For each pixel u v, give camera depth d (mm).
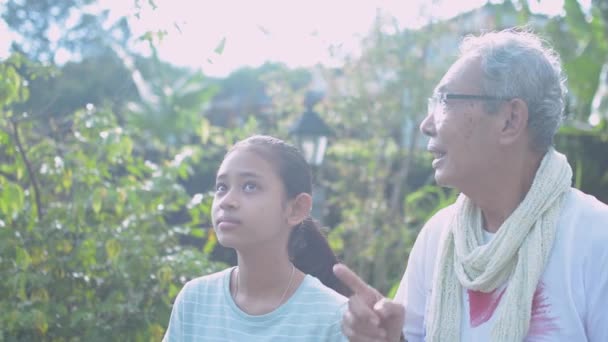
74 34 9961
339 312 2004
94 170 3789
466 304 2139
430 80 7344
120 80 8633
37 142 4016
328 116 7418
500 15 7742
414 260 2365
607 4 9281
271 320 2037
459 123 2084
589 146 7797
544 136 2096
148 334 3506
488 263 2059
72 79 7352
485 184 2109
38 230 3645
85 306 3561
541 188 2051
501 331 1997
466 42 2227
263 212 2039
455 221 2191
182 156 4082
